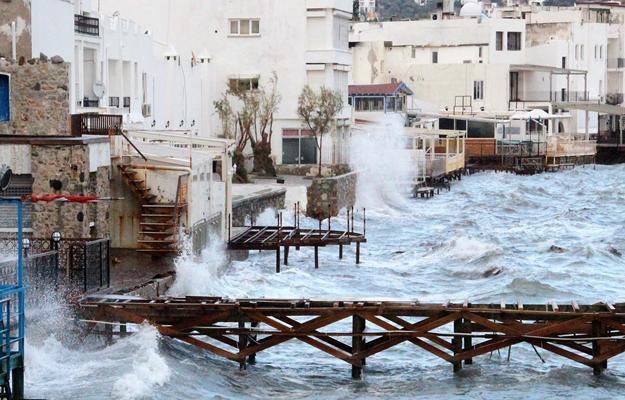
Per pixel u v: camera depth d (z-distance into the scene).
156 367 74.50
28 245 81.00
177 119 185.38
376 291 114.31
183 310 79.62
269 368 82.25
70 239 86.50
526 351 87.94
